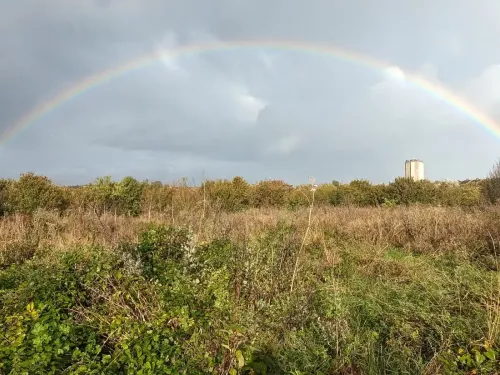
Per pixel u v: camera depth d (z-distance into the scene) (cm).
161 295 421
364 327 432
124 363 328
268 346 384
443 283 525
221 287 437
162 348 335
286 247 609
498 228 782
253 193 1705
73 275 462
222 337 353
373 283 561
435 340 395
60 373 310
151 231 630
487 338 383
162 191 1401
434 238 824
